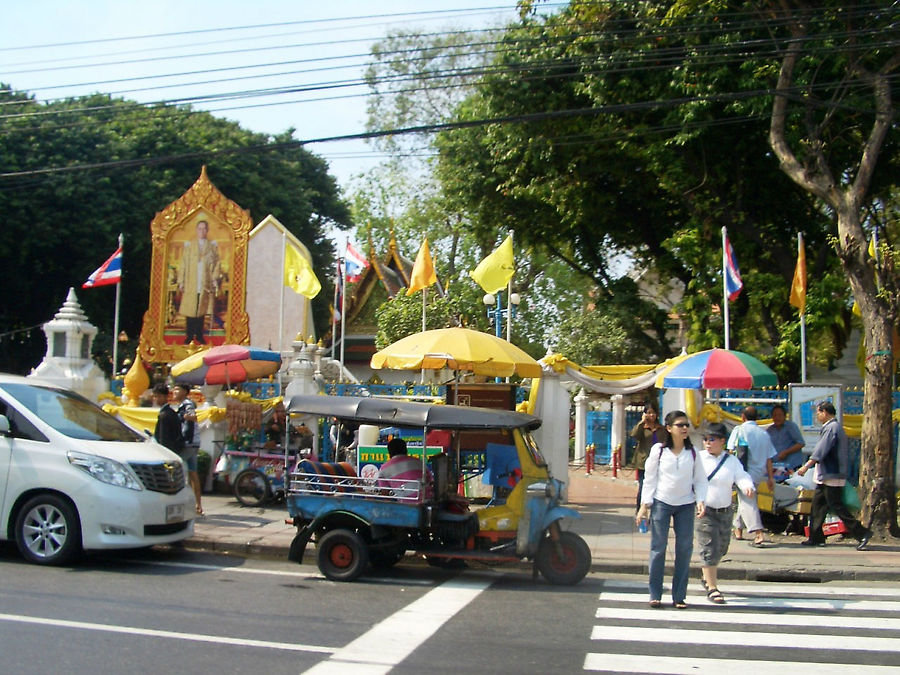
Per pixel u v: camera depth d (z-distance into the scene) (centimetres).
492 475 1041
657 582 855
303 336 2348
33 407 1036
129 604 798
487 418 995
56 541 966
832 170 2092
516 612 822
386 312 3142
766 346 2398
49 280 3516
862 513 1249
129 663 617
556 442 1566
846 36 1497
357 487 984
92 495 962
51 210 3186
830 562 1092
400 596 886
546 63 1808
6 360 3653
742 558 1115
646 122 2192
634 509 1562
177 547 1152
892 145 2075
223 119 4038
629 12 2061
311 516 992
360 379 3959
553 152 2305
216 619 753
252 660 632
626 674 625
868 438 1256
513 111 2291
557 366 1562
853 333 2542
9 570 936
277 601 839
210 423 1612
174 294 2303
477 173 2634
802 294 1736
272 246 2544
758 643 720
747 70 1870
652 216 2602
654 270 3019
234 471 1489
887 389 1258
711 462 894
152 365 2312
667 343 2756
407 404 1012
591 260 2867
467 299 3406
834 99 1513
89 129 3322
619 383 1562
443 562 1055
